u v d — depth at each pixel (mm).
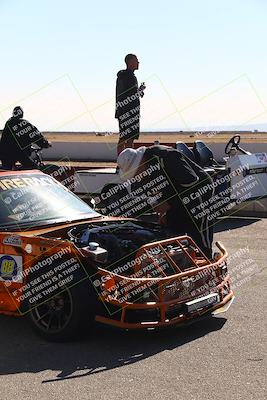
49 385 4289
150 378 4355
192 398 3988
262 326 5441
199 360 4676
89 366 4625
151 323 5047
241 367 4500
